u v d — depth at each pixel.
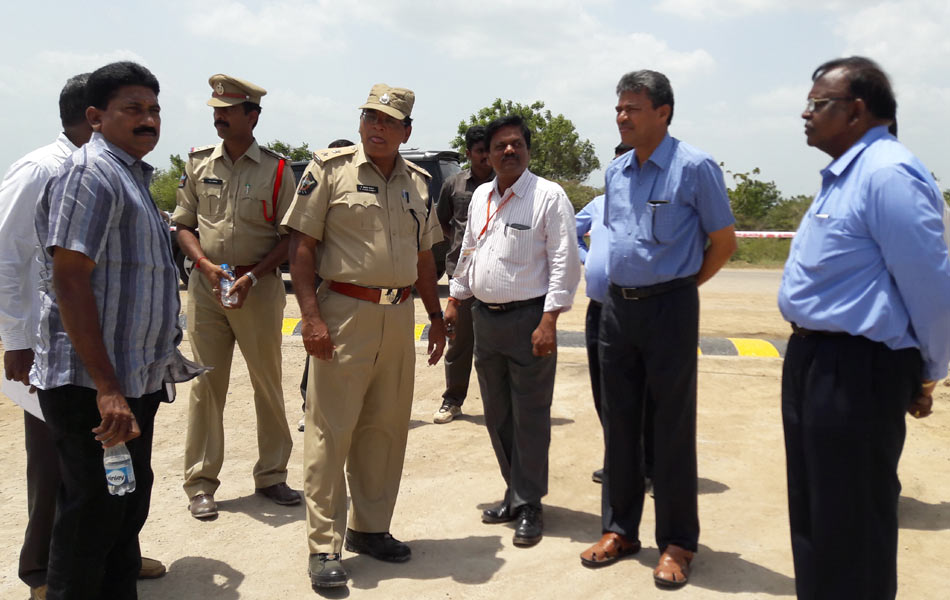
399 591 3.29
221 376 4.12
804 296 2.59
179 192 4.20
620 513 3.60
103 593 2.93
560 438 5.33
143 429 2.79
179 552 3.65
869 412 2.50
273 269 4.10
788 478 2.78
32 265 2.90
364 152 3.35
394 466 3.64
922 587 3.29
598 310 4.41
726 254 3.28
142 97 2.62
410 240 3.46
